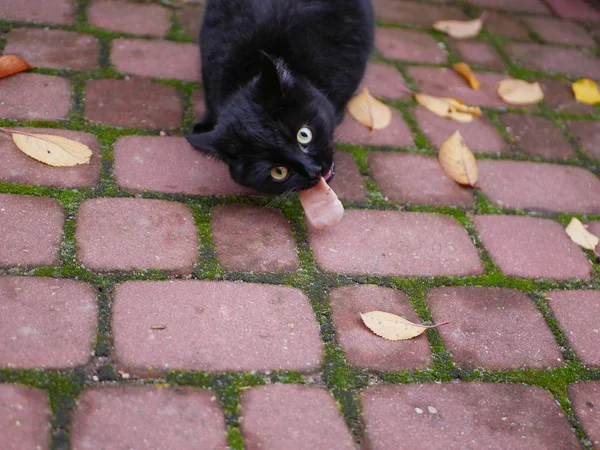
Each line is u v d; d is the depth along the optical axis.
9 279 0.62
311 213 0.70
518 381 0.63
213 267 0.66
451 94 0.94
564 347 0.66
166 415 0.55
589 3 1.18
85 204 0.69
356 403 0.59
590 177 0.85
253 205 0.74
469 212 0.78
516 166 0.85
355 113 0.87
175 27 0.96
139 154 0.76
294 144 0.68
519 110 0.94
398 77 0.95
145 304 0.62
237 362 0.59
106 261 0.65
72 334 0.59
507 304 0.69
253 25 0.74
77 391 0.56
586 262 0.75
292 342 0.62
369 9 0.80
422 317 0.66
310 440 0.56
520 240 0.76
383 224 0.74
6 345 0.57
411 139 0.86
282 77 0.68
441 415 0.59
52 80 0.83
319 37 0.75
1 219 0.66
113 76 0.86
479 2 1.14
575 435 0.60
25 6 0.94
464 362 0.63
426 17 1.08
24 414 0.54
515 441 0.58
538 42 1.07
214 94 0.75
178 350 0.59
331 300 0.66
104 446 0.53
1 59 0.81
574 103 0.97
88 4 0.97
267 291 0.65
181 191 0.73
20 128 0.76
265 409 0.57
